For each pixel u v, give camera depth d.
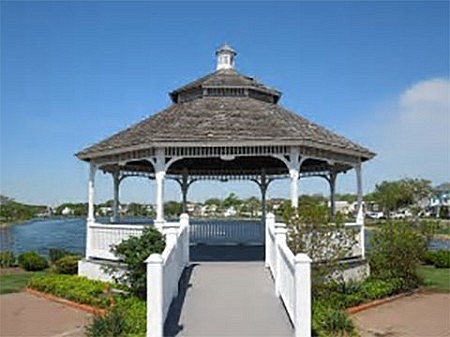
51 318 13.98
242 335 9.62
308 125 18.48
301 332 9.10
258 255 17.83
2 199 93.25
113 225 17.14
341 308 13.66
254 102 18.59
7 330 12.72
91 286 16.33
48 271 23.66
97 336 10.60
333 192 21.25
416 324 13.05
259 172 23.38
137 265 13.53
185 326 10.09
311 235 14.17
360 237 18.05
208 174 23.69
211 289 12.65
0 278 21.62
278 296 12.06
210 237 21.97
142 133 17.17
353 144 18.80
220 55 20.78
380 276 17.78
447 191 95.50
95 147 18.52
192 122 16.88
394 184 77.00
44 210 138.12
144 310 12.06
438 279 20.66
